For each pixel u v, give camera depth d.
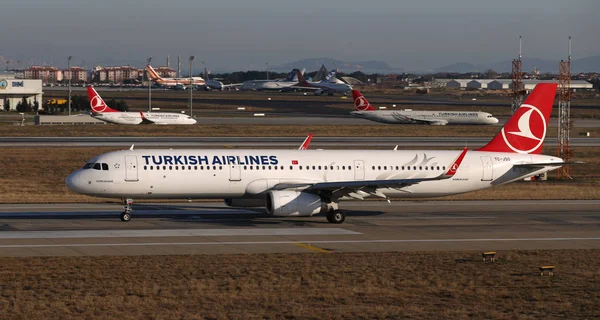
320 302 79.94
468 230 130.62
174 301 78.81
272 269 95.56
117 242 112.69
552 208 162.00
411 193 149.62
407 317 74.50
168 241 114.38
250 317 73.44
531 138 158.25
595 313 76.88
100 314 73.38
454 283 89.75
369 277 91.94
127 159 135.25
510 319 74.31
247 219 140.25
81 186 133.25
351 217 144.62
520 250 112.12
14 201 161.75
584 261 104.19
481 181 153.12
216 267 95.94
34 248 106.75
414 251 110.19
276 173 141.38
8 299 79.00
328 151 148.25
